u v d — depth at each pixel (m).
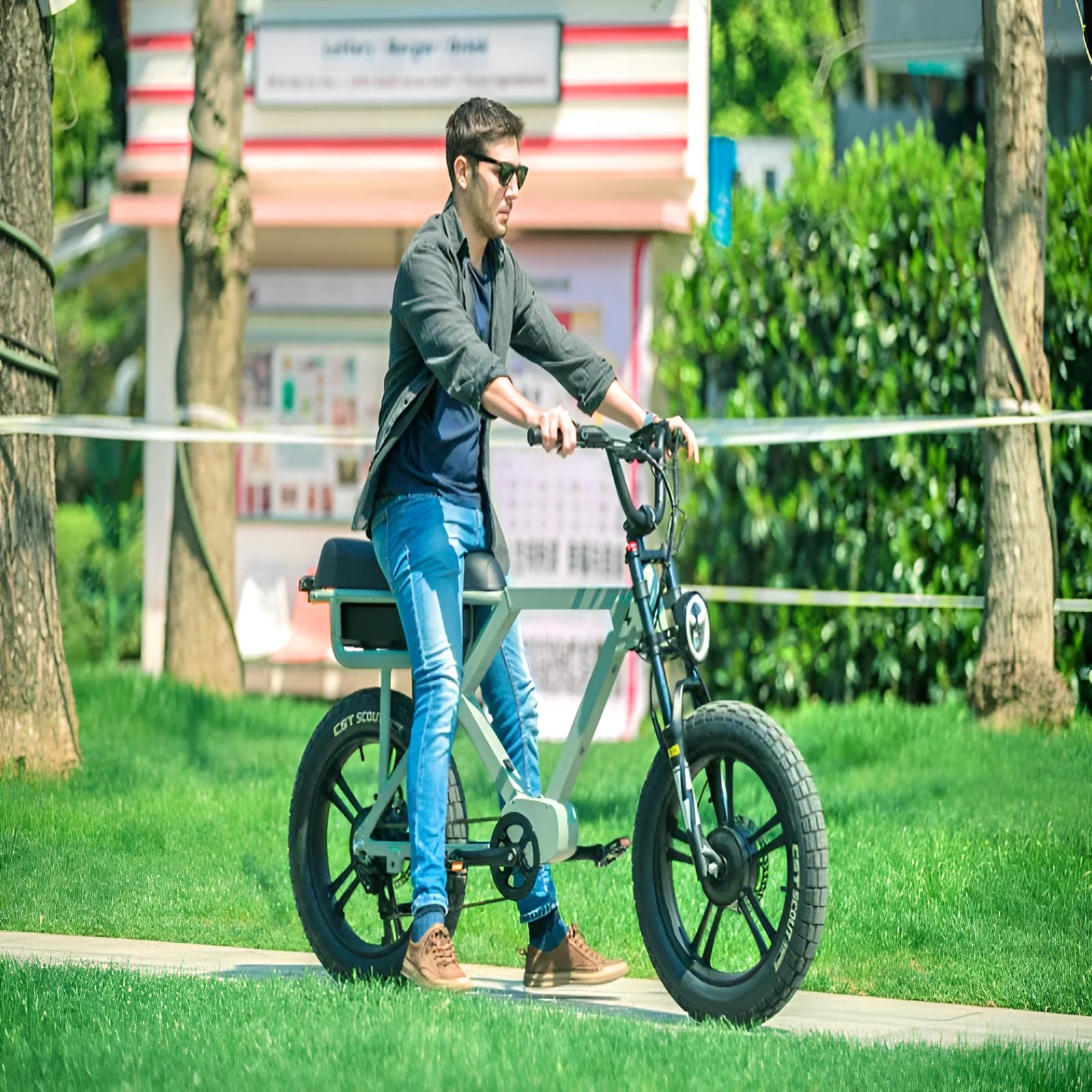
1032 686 35.41
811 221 42.47
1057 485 38.72
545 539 45.69
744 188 43.62
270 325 49.78
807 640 42.16
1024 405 35.56
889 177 42.31
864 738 34.06
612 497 45.31
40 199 30.23
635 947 21.00
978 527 40.69
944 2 45.78
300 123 47.62
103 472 54.84
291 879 19.97
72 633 54.38
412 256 18.12
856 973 20.08
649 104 45.34
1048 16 37.34
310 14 47.25
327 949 19.50
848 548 41.69
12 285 29.88
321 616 48.44
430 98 46.72
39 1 30.19
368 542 19.45
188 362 42.97
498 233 18.45
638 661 44.72
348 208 46.66
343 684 48.66
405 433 18.50
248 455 50.44
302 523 50.06
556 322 19.41
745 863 16.95
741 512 42.75
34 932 22.25
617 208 44.19
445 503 18.38
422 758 17.98
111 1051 14.80
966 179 41.34
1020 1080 14.39
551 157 45.84
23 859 25.16
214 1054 14.67
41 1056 14.70
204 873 24.45
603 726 44.75
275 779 31.34
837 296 42.00
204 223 42.75
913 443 40.91
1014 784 29.91
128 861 25.08
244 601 50.16
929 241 41.28
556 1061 14.51
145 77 49.22
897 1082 14.25
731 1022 16.95
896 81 65.12
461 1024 15.84
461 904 19.03
